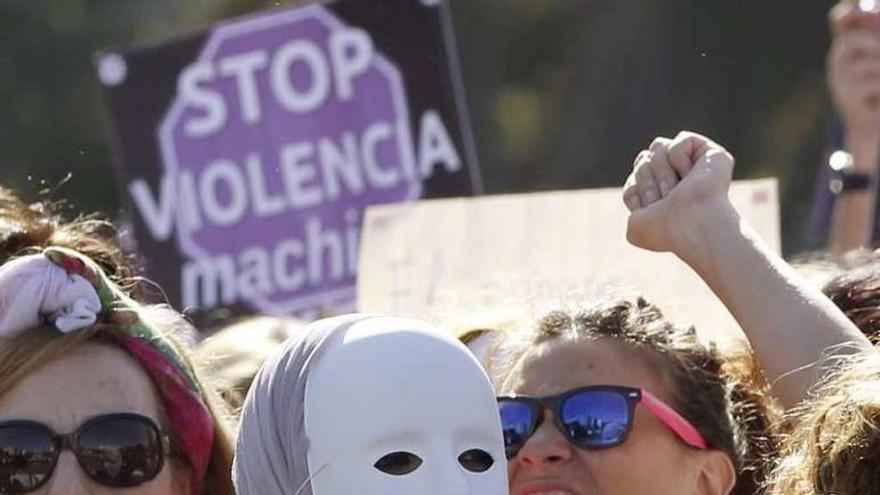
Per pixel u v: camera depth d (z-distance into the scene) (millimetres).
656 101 35531
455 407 6547
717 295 8562
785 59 35281
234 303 13492
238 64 13586
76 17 33719
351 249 13359
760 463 8461
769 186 10250
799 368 8148
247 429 6855
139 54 13664
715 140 35250
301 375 6691
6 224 7863
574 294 8688
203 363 8016
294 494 6680
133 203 13633
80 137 33156
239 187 13555
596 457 8055
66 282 7176
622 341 8250
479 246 11211
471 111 35906
